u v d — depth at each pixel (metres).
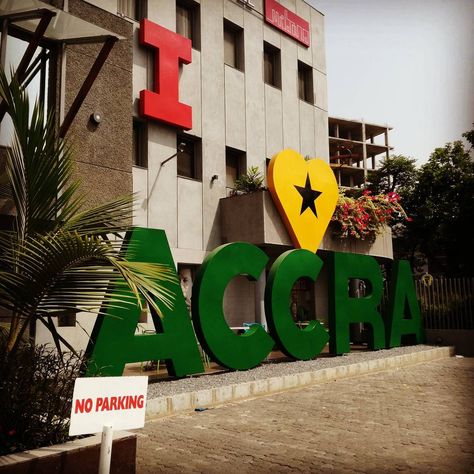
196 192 14.73
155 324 9.06
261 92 17.28
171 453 5.48
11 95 6.00
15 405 4.21
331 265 12.78
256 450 5.57
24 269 5.19
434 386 9.67
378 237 17.81
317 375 10.01
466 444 5.73
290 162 14.68
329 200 15.72
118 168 11.16
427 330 16.25
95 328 8.06
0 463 3.56
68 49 10.51
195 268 14.73
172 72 14.22
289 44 18.80
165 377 9.49
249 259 10.53
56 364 4.73
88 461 3.97
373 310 13.77
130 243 8.62
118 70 11.45
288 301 11.42
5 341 5.30
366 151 62.91
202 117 15.22
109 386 3.36
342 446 5.71
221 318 9.85
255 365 10.48
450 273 21.67
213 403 7.95
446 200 23.23
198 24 15.61
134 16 14.06
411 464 5.05
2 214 8.78
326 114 20.05
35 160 5.97
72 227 6.11
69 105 10.38
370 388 9.52
